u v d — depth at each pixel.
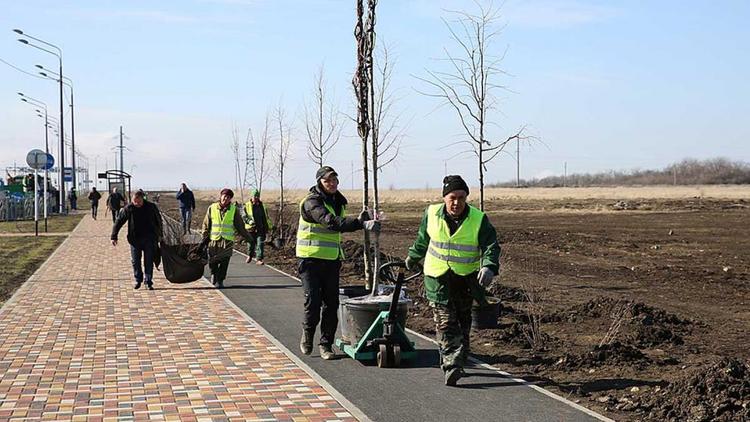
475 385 8.05
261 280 17.31
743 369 7.48
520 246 26.92
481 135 14.28
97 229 38.94
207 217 15.99
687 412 6.93
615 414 7.17
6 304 13.66
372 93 12.29
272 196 101.50
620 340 10.30
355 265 18.27
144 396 7.61
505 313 12.27
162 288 15.89
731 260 22.61
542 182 167.38
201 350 9.73
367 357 9.00
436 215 8.27
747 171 156.25
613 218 45.97
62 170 56.38
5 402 7.40
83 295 14.80
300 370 8.70
